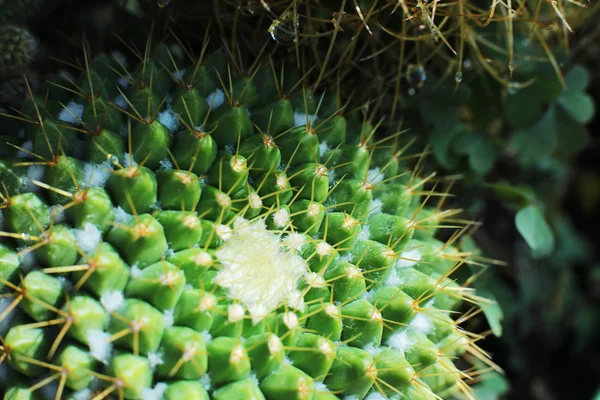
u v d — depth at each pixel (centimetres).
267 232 22
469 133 28
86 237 21
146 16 27
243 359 21
